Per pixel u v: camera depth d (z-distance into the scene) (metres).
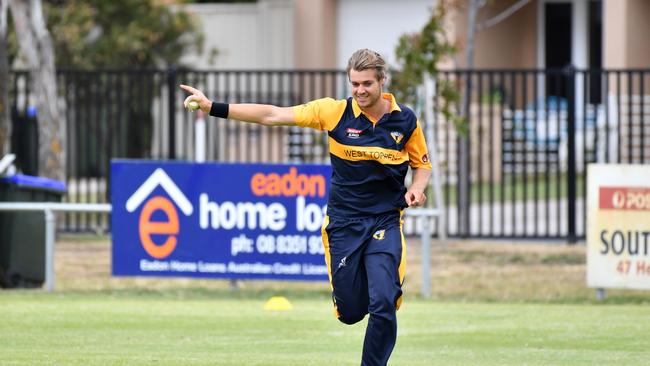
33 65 64.50
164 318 38.41
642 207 43.56
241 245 45.03
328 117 24.06
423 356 30.48
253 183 44.81
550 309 42.34
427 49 61.00
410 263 55.53
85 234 67.50
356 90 23.56
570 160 59.69
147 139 69.56
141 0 98.88
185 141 65.19
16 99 65.00
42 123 64.81
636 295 47.41
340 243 24.16
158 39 100.44
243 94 101.56
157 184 45.31
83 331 34.94
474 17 70.00
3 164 48.16
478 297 46.59
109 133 63.94
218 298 45.94
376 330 23.33
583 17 99.56
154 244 45.41
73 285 49.34
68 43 94.56
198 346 31.92
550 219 76.25
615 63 87.75
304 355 30.20
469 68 70.00
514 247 60.25
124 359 28.77
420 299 45.94
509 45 98.88
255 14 105.19
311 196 44.44
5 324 36.31
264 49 104.88
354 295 24.27
